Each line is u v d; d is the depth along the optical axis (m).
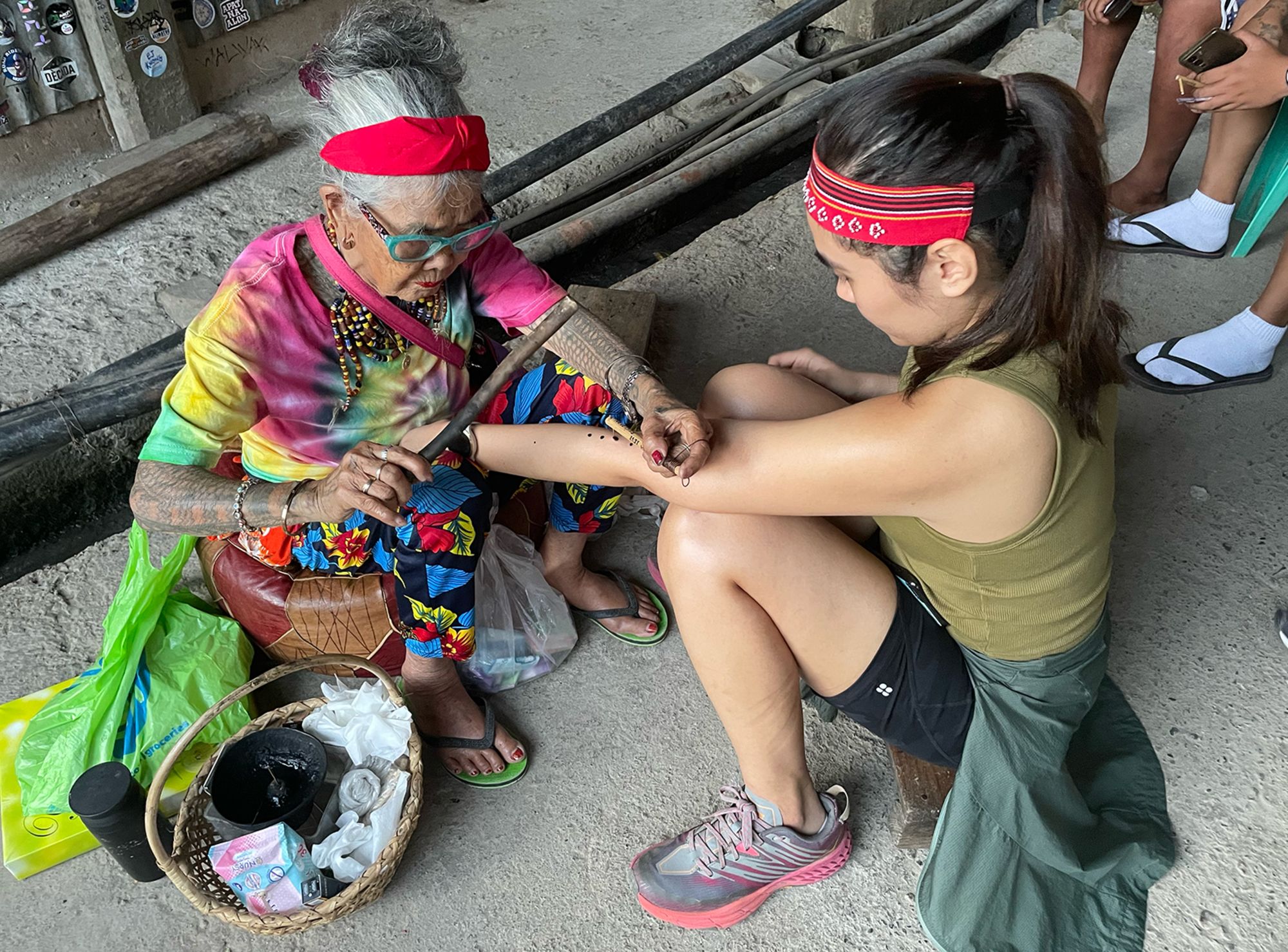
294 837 1.52
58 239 3.27
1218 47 1.98
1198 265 2.78
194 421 1.42
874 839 1.70
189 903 1.65
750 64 4.13
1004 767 1.38
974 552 1.24
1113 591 2.01
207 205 3.53
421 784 1.61
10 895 1.66
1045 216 1.03
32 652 1.99
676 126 3.87
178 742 1.50
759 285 2.85
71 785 1.66
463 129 1.22
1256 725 1.80
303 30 4.15
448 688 1.79
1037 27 4.51
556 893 1.66
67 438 2.03
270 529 1.70
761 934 1.60
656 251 3.66
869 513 1.23
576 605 2.02
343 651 1.85
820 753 1.81
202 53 3.87
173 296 3.10
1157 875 1.59
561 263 3.46
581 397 1.71
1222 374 2.40
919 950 1.57
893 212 1.03
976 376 1.11
